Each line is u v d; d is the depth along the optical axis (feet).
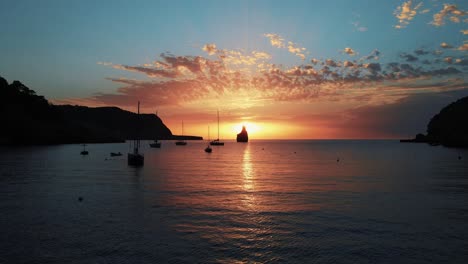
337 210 84.69
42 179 141.69
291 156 344.90
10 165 205.26
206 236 63.46
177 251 55.83
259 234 64.90
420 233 65.92
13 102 535.60
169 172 174.91
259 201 95.86
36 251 55.42
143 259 52.47
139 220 74.18
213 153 404.36
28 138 495.82
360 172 179.63
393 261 52.60
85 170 180.65
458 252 56.18
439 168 201.87
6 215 77.87
